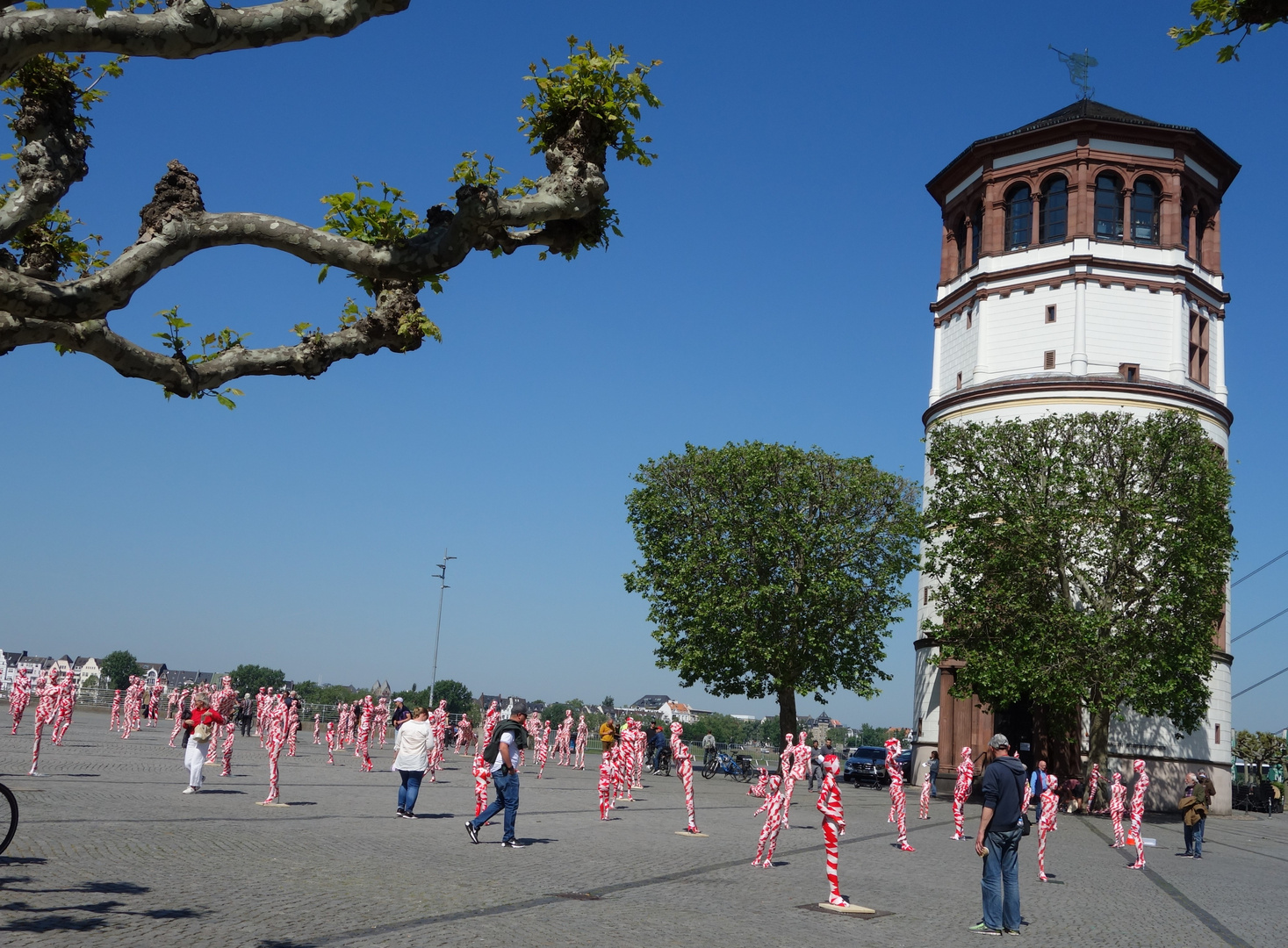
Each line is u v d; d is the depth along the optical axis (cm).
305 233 738
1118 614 3934
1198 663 3847
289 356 821
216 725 3148
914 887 1697
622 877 1532
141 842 1515
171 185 704
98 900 1083
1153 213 5178
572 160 835
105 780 2403
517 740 1822
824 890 1565
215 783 2581
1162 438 4119
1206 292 5278
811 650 4869
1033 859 2328
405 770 2166
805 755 1833
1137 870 2244
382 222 766
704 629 4897
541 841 1928
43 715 2445
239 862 1400
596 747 7631
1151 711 3953
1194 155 5231
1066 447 4241
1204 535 3947
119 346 749
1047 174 5181
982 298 5300
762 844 1805
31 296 660
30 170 738
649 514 5147
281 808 2122
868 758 5728
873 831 2741
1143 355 5044
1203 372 5250
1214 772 4897
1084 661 3838
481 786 2164
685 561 4941
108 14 586
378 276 764
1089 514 3988
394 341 848
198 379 786
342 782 2919
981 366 5266
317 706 6931
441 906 1180
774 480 5009
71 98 758
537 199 810
